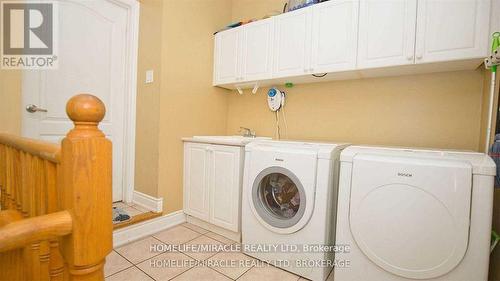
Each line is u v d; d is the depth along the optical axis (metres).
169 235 2.10
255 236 1.77
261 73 2.26
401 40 1.60
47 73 1.93
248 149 1.82
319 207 1.49
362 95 2.09
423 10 1.54
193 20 2.44
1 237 0.41
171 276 1.54
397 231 1.25
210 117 2.68
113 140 2.35
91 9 2.15
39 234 0.44
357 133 2.11
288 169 1.59
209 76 2.65
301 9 2.02
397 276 1.26
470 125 1.68
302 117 2.40
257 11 2.69
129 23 2.35
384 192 1.28
